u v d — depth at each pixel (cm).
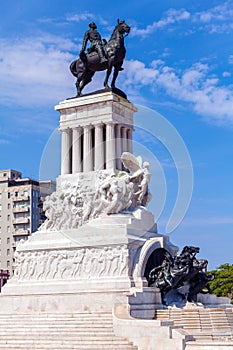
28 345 4728
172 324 4650
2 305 6256
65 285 5978
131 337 4569
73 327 4994
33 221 13975
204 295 6400
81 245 6062
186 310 5350
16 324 5312
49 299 5944
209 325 5238
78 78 7031
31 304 6062
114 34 6969
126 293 5581
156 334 4441
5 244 14050
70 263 6103
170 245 6325
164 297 5841
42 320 5300
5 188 14300
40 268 6266
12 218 14075
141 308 5406
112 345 4481
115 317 4809
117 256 5866
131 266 5856
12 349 4697
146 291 5575
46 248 6275
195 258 5997
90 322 5044
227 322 5300
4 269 13900
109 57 6838
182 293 6131
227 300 6812
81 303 5694
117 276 5812
